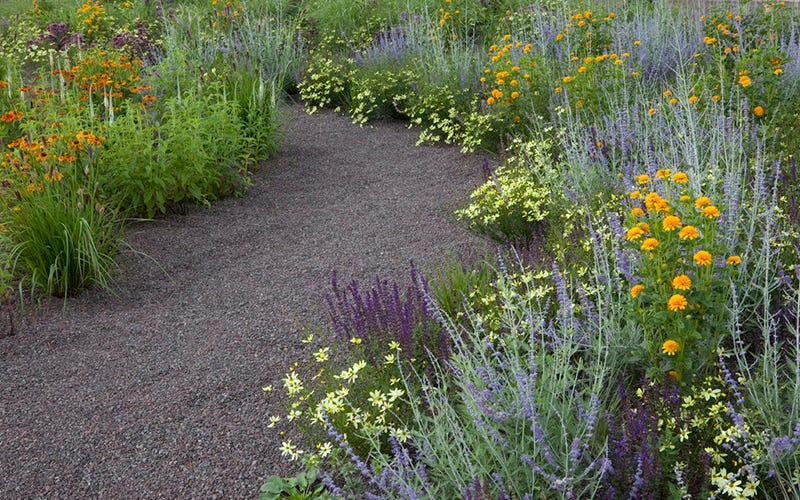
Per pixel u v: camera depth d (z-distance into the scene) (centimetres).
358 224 677
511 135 813
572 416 314
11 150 689
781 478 282
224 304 545
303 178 820
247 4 1434
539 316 370
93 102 813
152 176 679
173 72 862
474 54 1088
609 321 367
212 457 377
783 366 339
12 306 548
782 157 561
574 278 432
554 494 287
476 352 381
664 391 317
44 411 427
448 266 542
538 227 564
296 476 346
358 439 348
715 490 287
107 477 370
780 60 711
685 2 1142
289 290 557
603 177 592
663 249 339
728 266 352
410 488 279
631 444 291
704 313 347
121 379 455
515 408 308
